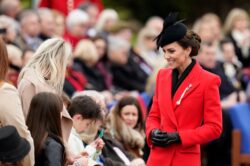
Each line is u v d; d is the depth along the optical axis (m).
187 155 12.81
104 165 14.48
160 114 13.01
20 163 11.33
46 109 11.98
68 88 18.34
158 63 19.48
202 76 12.80
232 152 20.39
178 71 12.93
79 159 12.38
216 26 27.11
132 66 23.47
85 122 13.65
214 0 41.56
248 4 41.03
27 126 11.97
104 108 14.65
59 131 12.05
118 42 23.02
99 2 27.02
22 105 12.81
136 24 37.91
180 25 12.66
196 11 40.78
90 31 23.42
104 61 22.89
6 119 11.28
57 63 13.10
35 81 12.86
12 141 10.76
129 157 15.52
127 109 15.90
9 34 19.83
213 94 12.72
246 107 20.66
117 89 23.06
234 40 26.28
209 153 20.34
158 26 25.86
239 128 20.45
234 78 24.45
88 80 20.62
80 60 20.75
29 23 21.44
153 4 39.94
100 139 13.15
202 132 12.62
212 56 21.45
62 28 22.75
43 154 11.80
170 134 12.66
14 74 18.08
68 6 24.61
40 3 24.50
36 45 20.86
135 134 15.80
